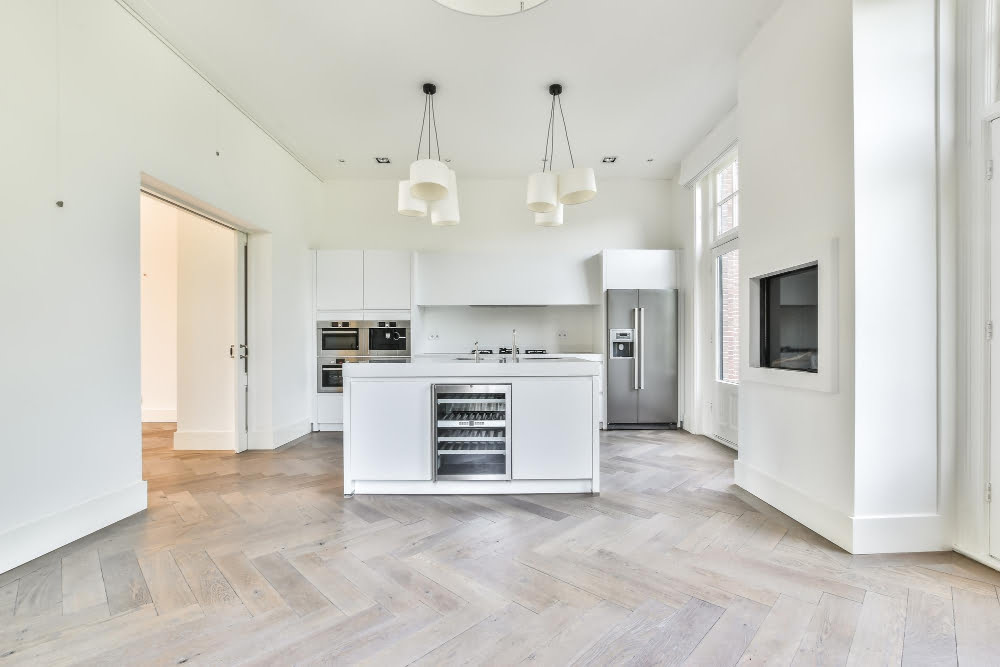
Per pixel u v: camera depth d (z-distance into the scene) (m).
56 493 2.33
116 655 1.51
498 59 3.33
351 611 1.75
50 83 2.33
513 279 5.59
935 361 2.25
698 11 2.83
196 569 2.08
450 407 3.33
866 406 2.23
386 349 5.37
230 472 3.66
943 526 2.25
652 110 4.09
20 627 1.65
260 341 4.55
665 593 1.88
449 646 1.55
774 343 2.99
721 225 4.77
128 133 2.79
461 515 2.72
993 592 1.87
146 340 5.98
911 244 2.24
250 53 3.24
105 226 2.63
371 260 5.38
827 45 2.40
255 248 4.56
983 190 2.12
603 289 5.36
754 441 3.11
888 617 1.71
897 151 2.23
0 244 2.10
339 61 3.34
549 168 5.45
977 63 2.14
